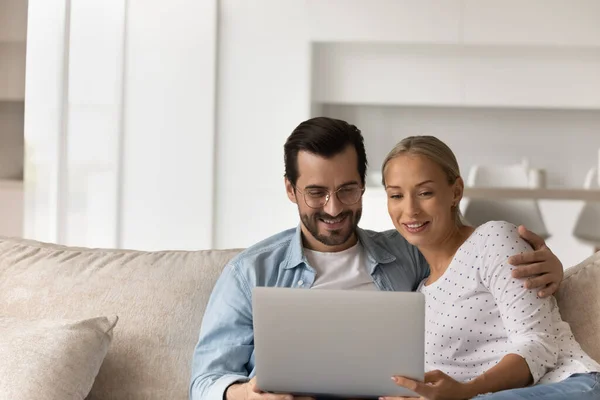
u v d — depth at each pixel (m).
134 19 5.09
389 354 1.31
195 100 5.11
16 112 4.65
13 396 1.47
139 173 5.09
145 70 5.09
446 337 1.57
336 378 1.34
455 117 5.94
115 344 1.68
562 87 5.60
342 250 1.74
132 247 5.09
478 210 4.93
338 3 5.24
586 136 5.91
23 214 4.66
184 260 1.80
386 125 5.96
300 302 1.32
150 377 1.67
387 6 5.27
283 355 1.34
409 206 1.61
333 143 1.64
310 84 5.23
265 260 1.72
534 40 5.29
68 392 1.53
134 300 1.72
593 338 1.56
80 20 4.88
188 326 1.71
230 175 5.20
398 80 5.56
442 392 1.32
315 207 1.66
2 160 4.62
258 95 5.21
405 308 1.29
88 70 4.90
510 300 1.50
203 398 1.54
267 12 5.22
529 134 5.94
